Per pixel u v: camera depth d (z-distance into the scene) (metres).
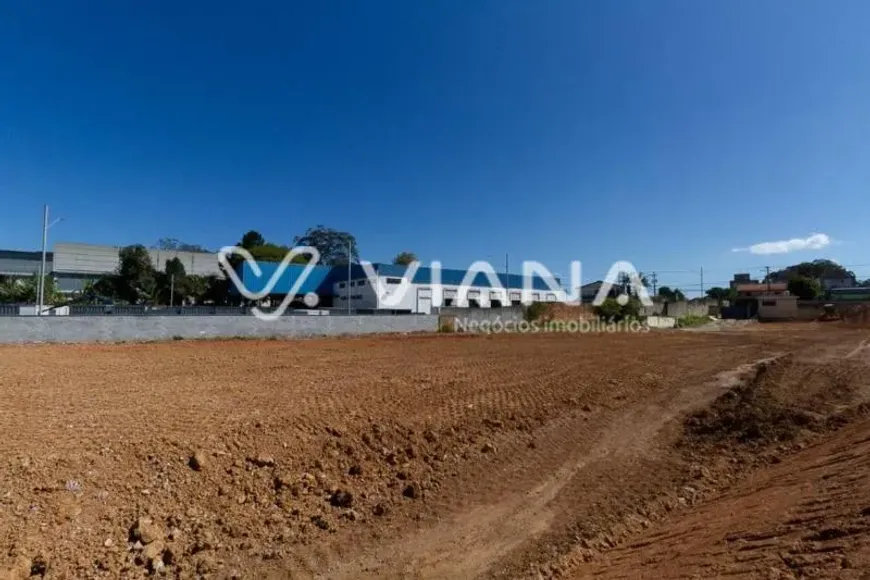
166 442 6.02
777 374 12.38
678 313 47.12
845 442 6.24
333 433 7.02
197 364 13.08
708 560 3.63
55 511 4.41
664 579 3.52
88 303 39.59
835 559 3.02
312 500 5.35
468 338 23.70
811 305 48.00
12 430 6.26
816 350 17.34
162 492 5.04
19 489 4.66
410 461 6.53
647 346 19.44
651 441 7.83
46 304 33.72
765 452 7.27
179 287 44.78
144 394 8.77
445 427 7.73
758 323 40.31
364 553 4.47
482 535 4.84
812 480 4.93
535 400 9.69
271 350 17.31
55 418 6.89
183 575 3.97
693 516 5.04
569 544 4.69
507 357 15.78
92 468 5.23
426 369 12.91
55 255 54.00
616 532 4.96
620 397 10.34
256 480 5.56
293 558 4.33
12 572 3.61
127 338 19.70
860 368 13.10
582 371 13.07
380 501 5.48
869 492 3.88
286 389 9.65
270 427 6.95
